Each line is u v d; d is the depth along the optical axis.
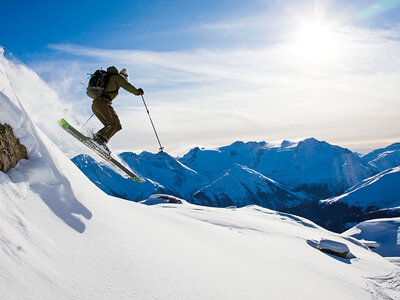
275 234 18.95
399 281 14.43
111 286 3.52
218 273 5.40
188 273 4.74
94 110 6.38
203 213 21.47
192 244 6.54
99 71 6.33
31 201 3.88
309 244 19.52
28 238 3.34
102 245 4.18
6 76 4.59
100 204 5.25
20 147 4.27
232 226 18.31
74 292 3.11
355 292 9.96
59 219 4.03
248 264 7.06
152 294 3.76
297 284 7.20
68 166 5.35
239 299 4.73
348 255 18.70
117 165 6.43
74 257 3.62
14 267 2.89
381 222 98.31
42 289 2.89
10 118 4.20
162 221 7.96
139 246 4.77
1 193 3.54
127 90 6.44
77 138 5.86
